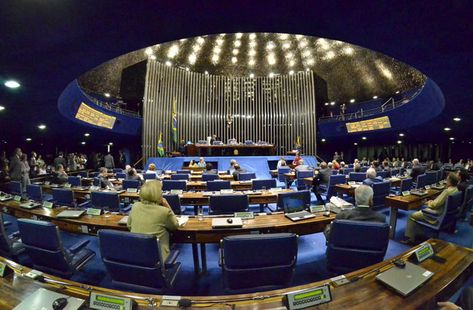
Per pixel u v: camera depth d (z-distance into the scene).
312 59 16.59
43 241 1.80
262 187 4.84
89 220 2.53
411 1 2.46
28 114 6.91
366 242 1.77
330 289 1.06
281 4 2.64
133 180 4.91
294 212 2.71
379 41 3.28
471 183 5.04
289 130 17.19
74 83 7.32
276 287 1.62
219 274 2.52
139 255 1.56
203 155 12.98
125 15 2.69
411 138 15.58
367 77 15.53
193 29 3.08
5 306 1.02
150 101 14.68
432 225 3.05
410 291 1.07
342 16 2.82
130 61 14.36
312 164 13.46
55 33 2.85
